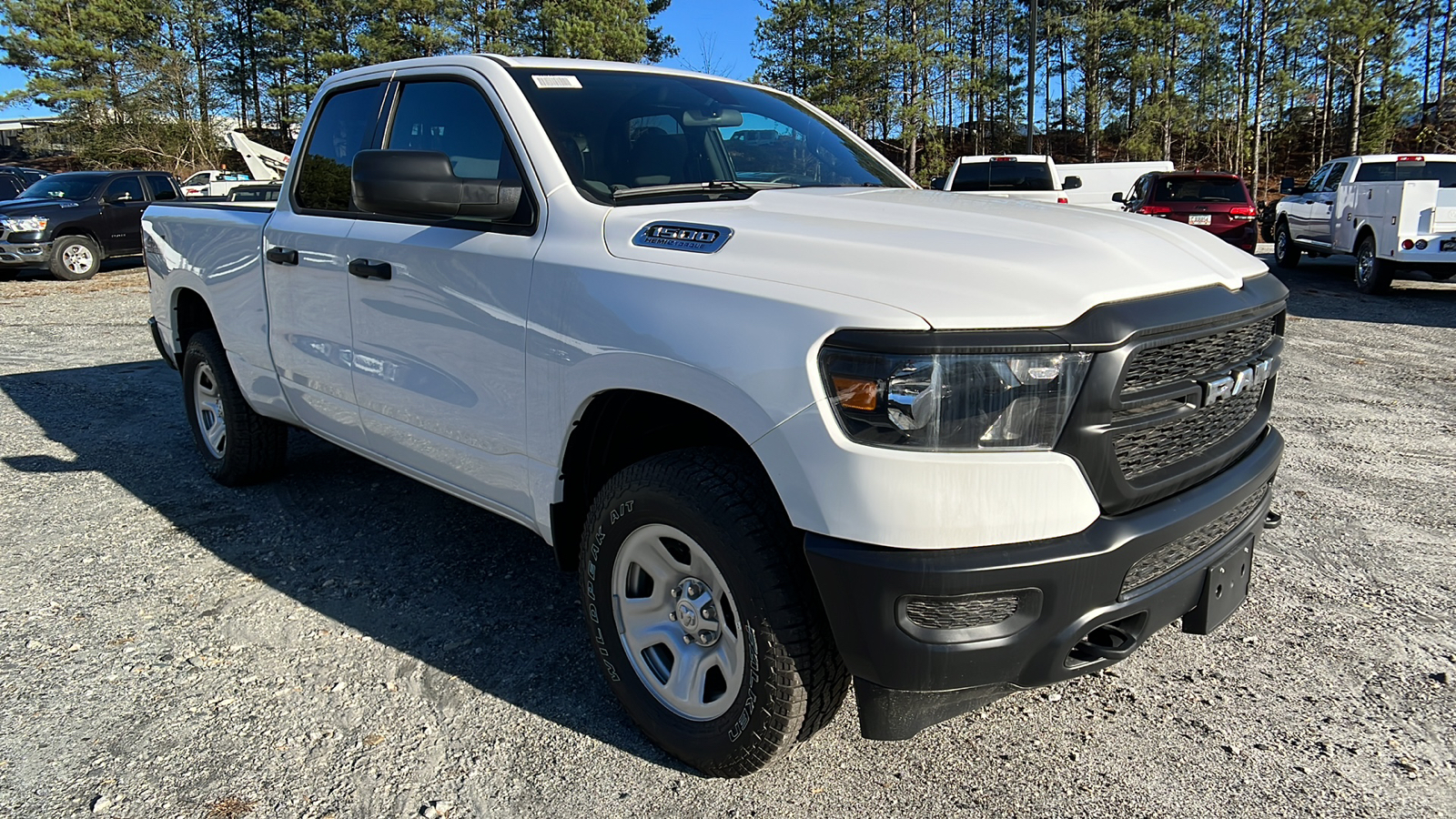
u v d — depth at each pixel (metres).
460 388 3.01
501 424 2.87
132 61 46.34
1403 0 38.00
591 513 2.63
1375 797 2.40
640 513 2.46
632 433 2.74
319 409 3.82
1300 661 3.08
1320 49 38.69
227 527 4.28
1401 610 3.40
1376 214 12.45
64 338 9.58
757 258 2.31
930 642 2.01
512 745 2.65
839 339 1.99
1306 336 9.29
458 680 3.00
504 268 2.79
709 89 3.61
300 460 5.27
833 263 2.22
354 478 4.96
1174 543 2.21
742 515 2.23
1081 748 2.63
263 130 58.34
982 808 2.38
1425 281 14.22
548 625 3.36
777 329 2.09
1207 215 14.97
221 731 2.71
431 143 3.32
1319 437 5.63
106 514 4.44
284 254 3.78
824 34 39.31
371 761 2.58
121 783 2.48
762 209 2.72
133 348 8.99
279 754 2.61
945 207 2.73
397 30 42.47
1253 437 2.60
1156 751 2.62
